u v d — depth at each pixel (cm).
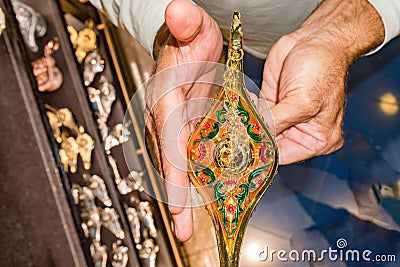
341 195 110
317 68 84
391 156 109
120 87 116
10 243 97
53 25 110
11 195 97
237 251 77
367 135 110
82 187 106
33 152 98
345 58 86
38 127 99
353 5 89
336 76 85
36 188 98
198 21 77
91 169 108
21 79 99
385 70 110
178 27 78
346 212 110
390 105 110
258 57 102
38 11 110
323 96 84
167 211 112
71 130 108
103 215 108
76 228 99
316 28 88
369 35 88
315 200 111
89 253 100
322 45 86
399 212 108
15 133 98
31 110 99
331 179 111
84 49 117
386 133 110
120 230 108
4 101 98
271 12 93
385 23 88
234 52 79
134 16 90
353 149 110
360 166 110
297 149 86
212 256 114
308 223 111
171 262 112
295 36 88
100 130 112
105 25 119
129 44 121
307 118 83
